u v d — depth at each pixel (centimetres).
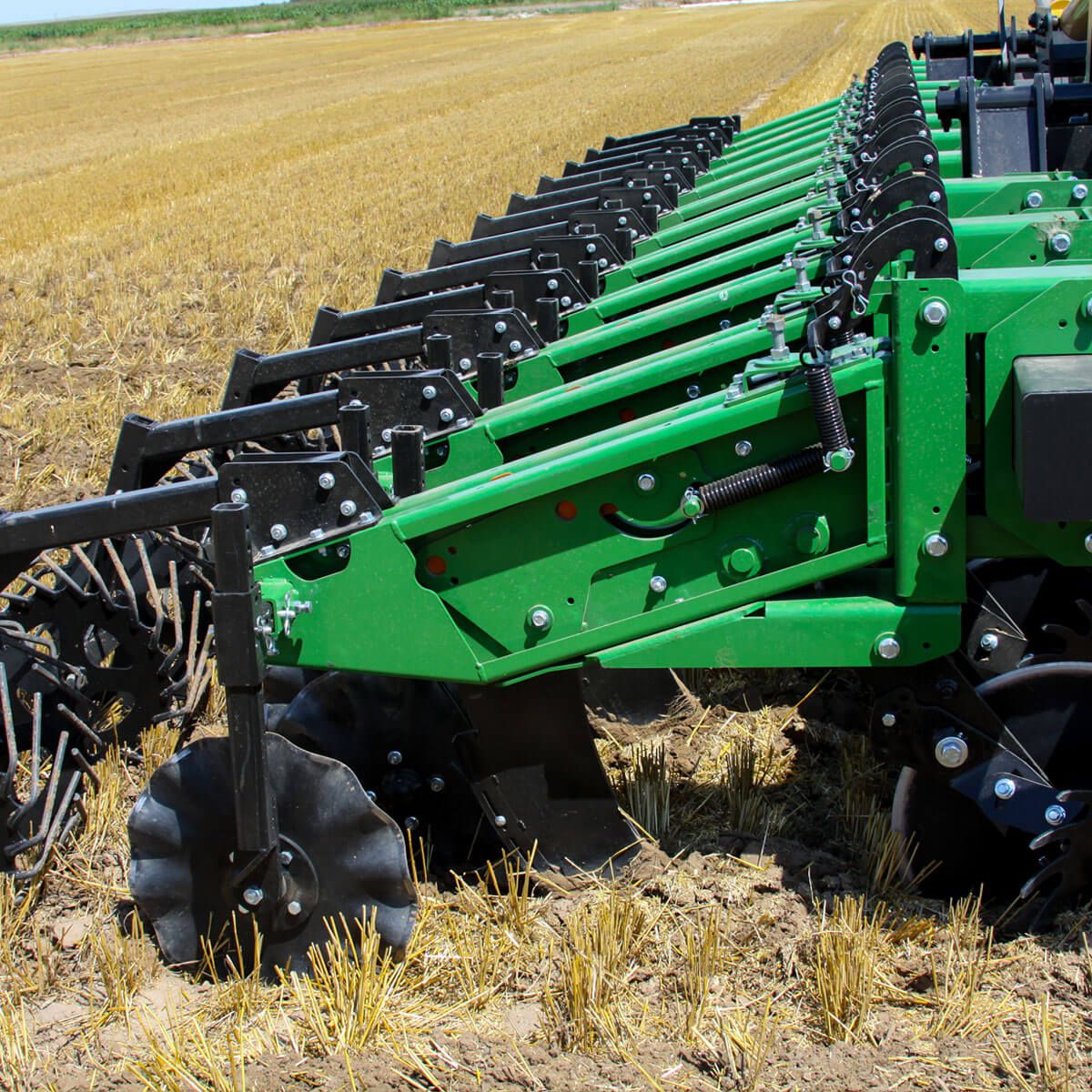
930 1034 312
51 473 774
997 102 574
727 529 337
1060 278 311
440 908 367
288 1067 310
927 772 345
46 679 418
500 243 719
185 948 348
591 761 375
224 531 312
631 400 459
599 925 343
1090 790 343
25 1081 310
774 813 420
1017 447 305
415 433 378
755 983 332
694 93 2981
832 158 670
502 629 351
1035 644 384
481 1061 309
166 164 2277
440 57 5038
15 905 374
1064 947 340
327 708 389
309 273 1251
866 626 333
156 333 1054
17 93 4319
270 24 9094
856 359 319
